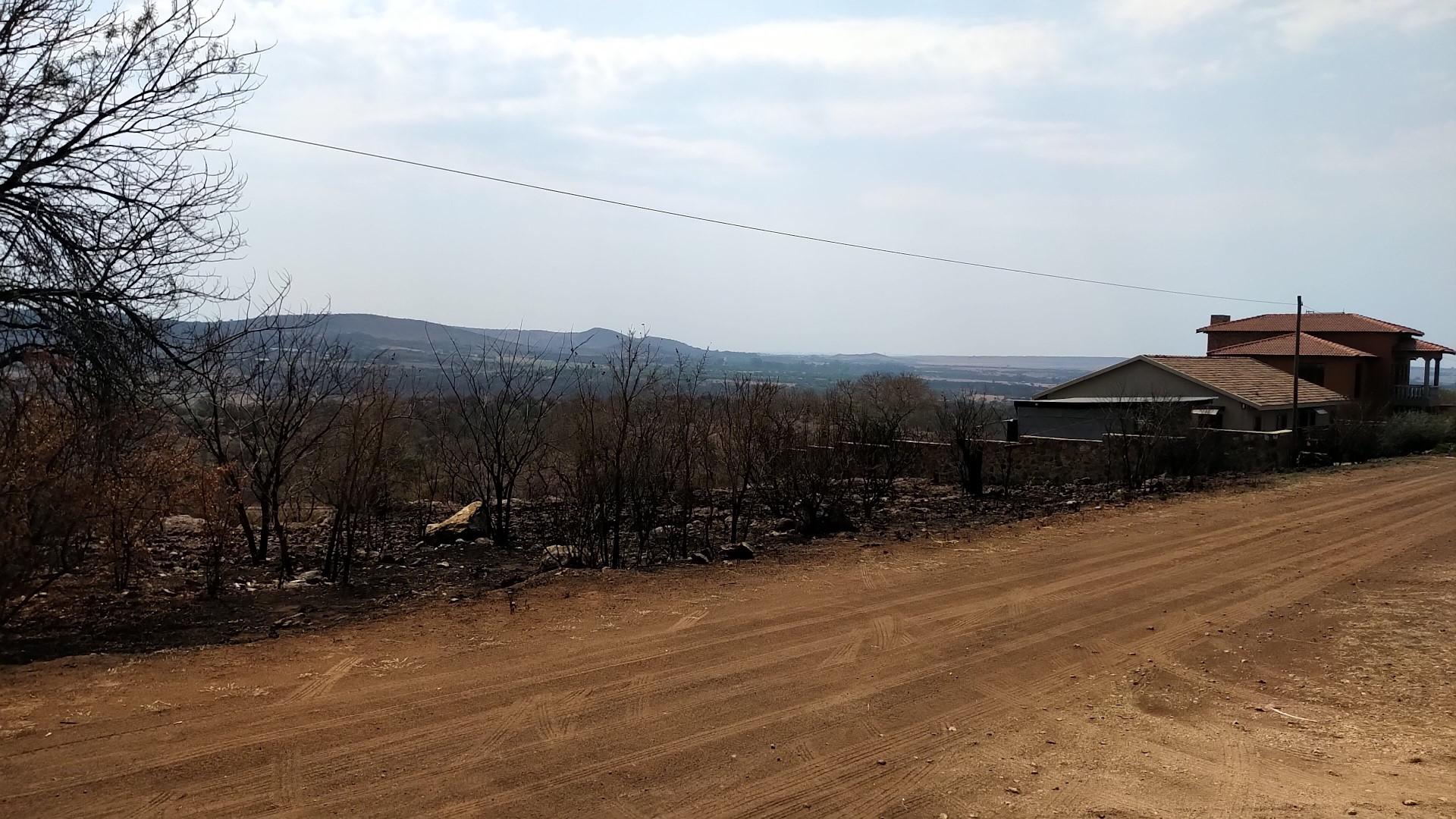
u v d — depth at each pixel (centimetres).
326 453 1130
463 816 429
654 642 727
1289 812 465
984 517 1529
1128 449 2128
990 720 590
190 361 974
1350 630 826
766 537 1314
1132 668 712
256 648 689
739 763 504
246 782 455
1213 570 1077
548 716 561
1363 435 2825
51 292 860
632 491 1177
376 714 555
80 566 810
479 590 938
